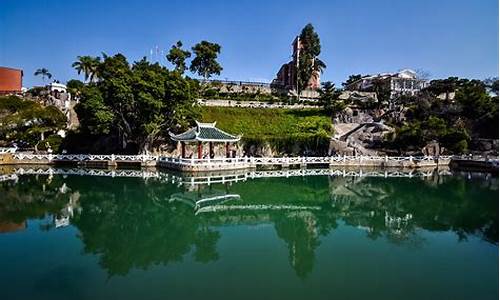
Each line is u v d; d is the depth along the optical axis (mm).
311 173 49156
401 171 52469
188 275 13836
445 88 78688
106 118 48562
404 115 75125
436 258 15953
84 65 70562
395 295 12188
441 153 62094
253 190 35406
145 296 11898
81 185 35625
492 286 12859
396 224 22438
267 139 61531
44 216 23500
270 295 12125
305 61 84938
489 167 51719
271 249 17297
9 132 55938
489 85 84125
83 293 12094
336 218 24391
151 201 29219
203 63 81000
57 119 58781
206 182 39469
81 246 17328
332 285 12961
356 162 56594
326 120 71562
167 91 51344
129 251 16797
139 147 55875
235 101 75062
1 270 14008
